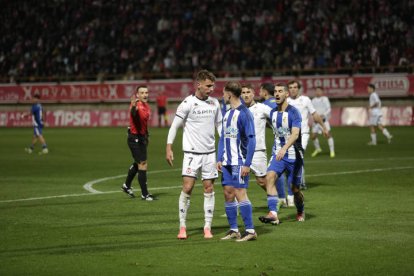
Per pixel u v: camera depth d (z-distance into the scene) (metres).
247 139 30.38
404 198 42.59
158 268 25.38
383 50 122.38
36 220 36.16
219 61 132.00
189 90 133.12
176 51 137.00
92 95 139.50
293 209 39.47
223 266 25.55
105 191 48.06
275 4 134.38
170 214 38.09
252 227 30.45
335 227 33.31
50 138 104.25
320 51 126.12
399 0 125.88
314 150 79.50
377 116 84.62
